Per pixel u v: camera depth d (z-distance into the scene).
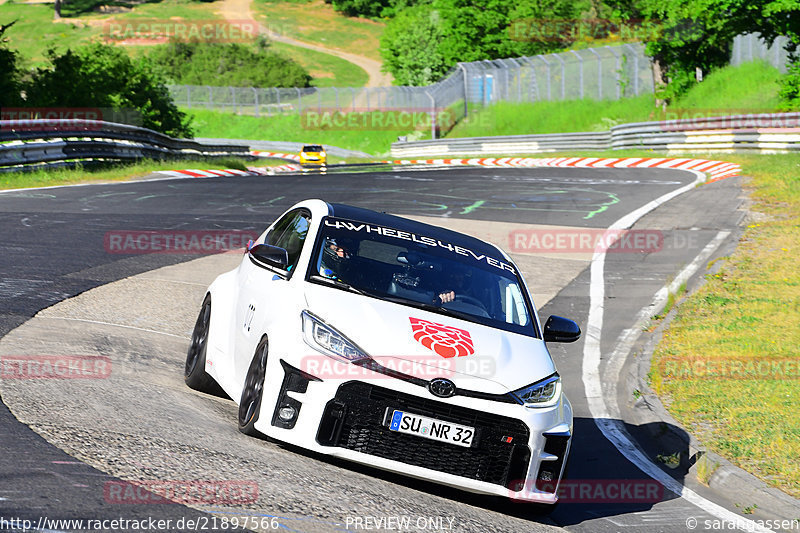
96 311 23.97
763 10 103.38
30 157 61.66
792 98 103.69
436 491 14.62
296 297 14.93
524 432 13.96
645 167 87.56
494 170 89.81
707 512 16.42
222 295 18.41
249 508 11.23
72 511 10.14
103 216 43.34
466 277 17.00
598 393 24.23
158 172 73.31
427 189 67.50
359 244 16.86
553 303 33.34
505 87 170.38
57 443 12.48
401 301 15.59
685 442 19.91
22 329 20.36
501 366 14.53
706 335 28.94
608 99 152.12
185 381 18.67
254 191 61.75
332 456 13.63
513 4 195.38
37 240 34.25
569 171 85.88
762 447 19.30
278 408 13.88
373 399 13.50
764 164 73.19
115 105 114.06
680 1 120.25
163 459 12.51
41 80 106.12
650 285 36.50
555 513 15.30
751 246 42.19
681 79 133.50
